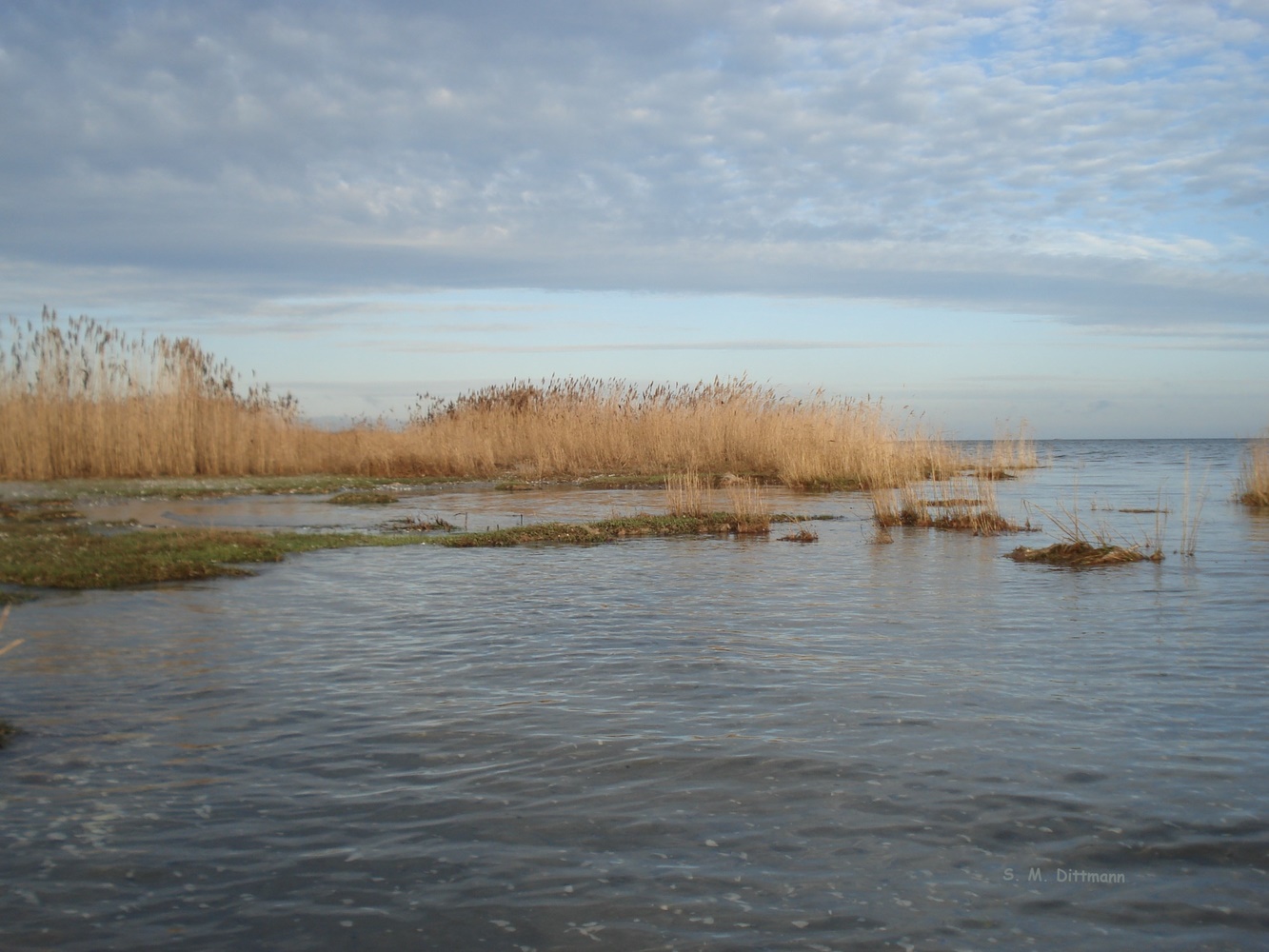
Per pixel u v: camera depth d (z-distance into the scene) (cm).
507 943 348
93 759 527
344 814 455
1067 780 488
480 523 1758
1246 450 2134
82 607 938
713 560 1273
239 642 796
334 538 1445
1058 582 1079
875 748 534
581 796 473
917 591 1027
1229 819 442
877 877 393
